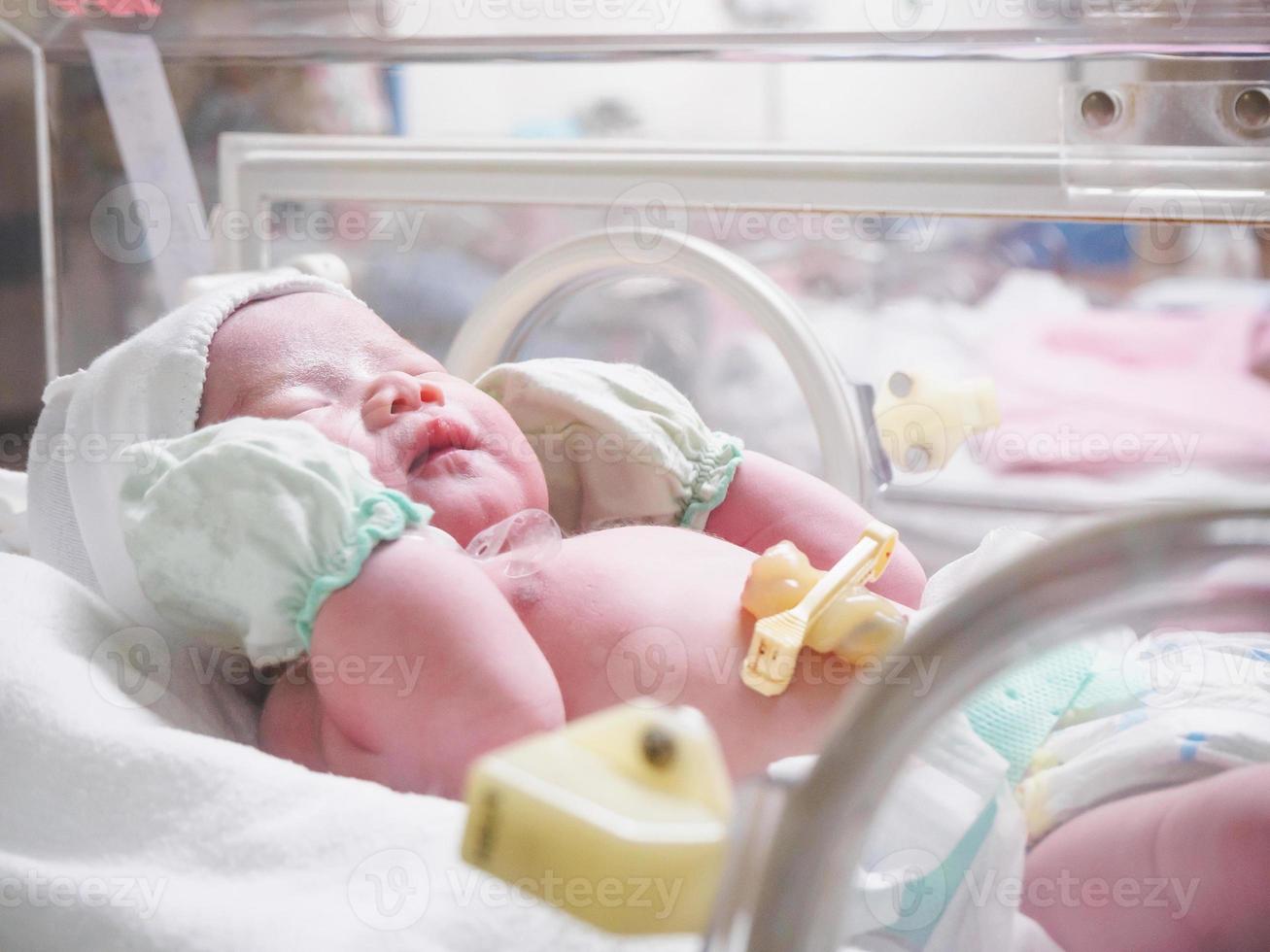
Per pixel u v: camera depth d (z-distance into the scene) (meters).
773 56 1.30
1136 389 1.58
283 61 1.42
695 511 1.12
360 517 0.79
